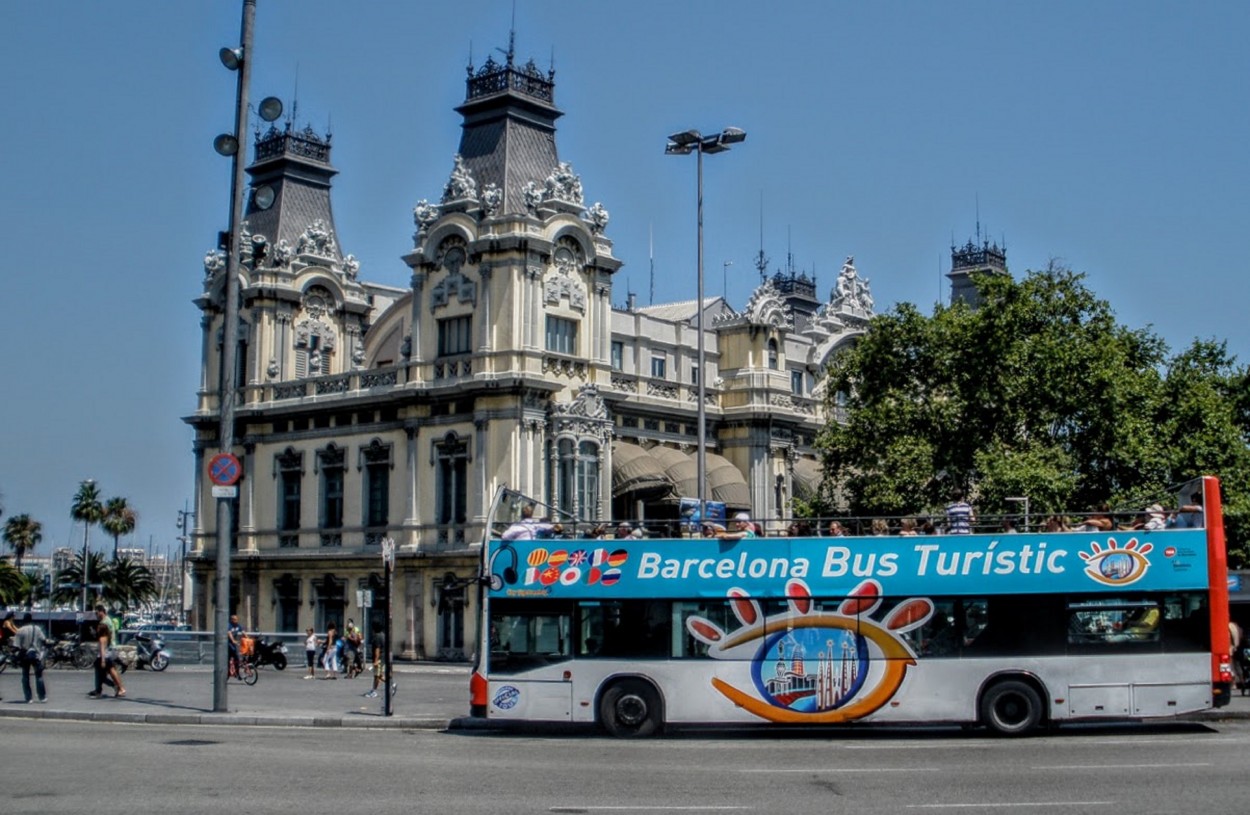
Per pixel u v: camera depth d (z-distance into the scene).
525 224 72.50
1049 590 34.16
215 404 86.62
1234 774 25.66
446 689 53.81
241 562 83.19
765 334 85.81
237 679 58.16
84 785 23.91
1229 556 65.38
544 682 35.38
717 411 84.56
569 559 35.88
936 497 65.00
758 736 35.50
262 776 25.27
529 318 72.25
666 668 34.97
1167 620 34.00
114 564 161.62
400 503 76.12
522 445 71.44
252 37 40.75
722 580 35.06
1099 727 36.44
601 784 24.72
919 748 31.41
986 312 65.25
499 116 77.44
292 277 86.25
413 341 76.00
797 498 77.69
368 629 76.94
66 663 63.06
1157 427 65.56
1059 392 63.50
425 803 22.08
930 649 34.25
